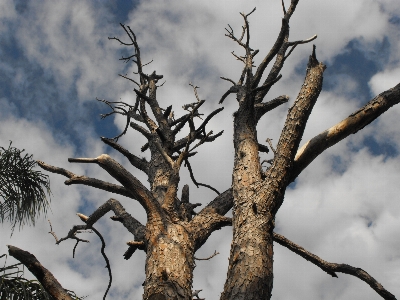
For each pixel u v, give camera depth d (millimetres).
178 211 4305
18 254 2545
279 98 5086
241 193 3375
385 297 3543
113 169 3643
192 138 4191
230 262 2889
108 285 4586
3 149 5676
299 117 3098
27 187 5555
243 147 3924
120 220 4641
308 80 3201
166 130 5566
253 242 2877
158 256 3525
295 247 4031
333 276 3918
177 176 4141
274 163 3148
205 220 4160
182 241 3723
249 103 4266
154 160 5574
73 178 4352
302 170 3178
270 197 3094
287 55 5488
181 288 3285
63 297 2508
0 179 5438
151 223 3801
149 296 3188
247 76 4316
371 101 3080
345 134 3064
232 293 2619
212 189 5160
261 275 2693
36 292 4145
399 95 3043
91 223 5012
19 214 5395
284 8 5082
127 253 4328
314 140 3104
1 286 4043
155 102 6238
